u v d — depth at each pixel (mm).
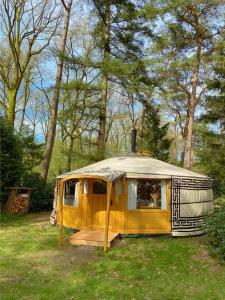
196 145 27016
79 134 26031
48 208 16719
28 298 6500
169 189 11273
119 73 17125
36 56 26016
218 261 8656
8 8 20047
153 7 17609
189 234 11336
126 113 32812
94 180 11703
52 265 8422
